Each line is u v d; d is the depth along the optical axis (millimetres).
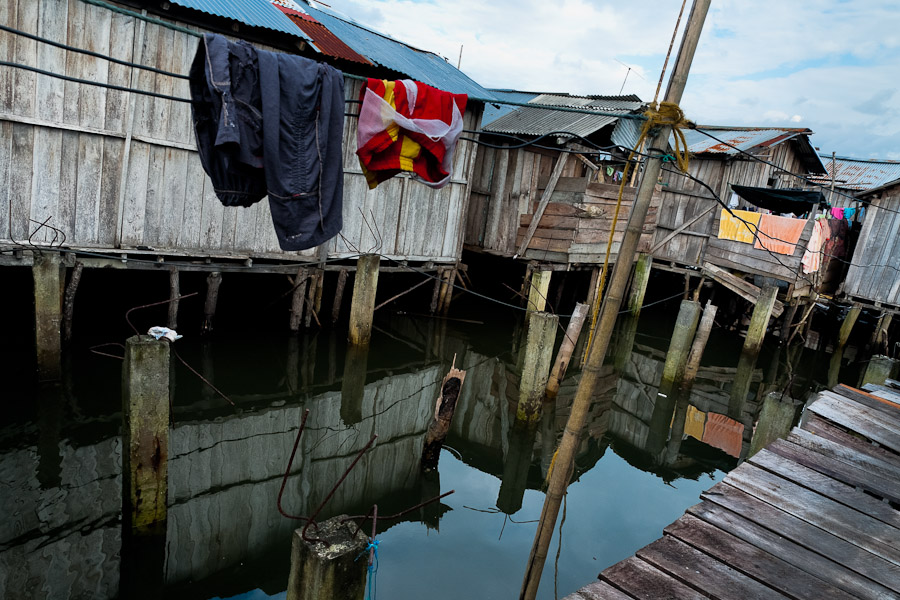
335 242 12000
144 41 8828
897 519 4812
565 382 12188
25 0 7906
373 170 4742
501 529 6805
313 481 7543
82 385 8578
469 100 13227
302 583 3490
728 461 9539
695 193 17812
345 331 12633
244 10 9719
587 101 17672
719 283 18016
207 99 3936
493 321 15711
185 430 8203
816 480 5332
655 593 3705
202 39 3799
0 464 6762
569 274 18719
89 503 6324
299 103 4098
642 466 9008
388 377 11266
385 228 12781
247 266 10570
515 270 18203
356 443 8719
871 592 3910
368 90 4484
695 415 11414
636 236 3674
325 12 14297
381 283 16484
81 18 8328
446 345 13414
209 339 10773
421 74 12828
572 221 14336
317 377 10586
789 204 16453
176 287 9797
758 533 4473
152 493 5641
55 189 8617
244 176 4172
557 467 4062
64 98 8438
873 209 16234
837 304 18062
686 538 4309
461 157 13914
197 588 5480
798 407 12352
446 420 7785
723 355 15516
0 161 8133
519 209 15383
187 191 9836
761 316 13688
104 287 12055
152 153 9320
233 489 7113
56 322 8102
